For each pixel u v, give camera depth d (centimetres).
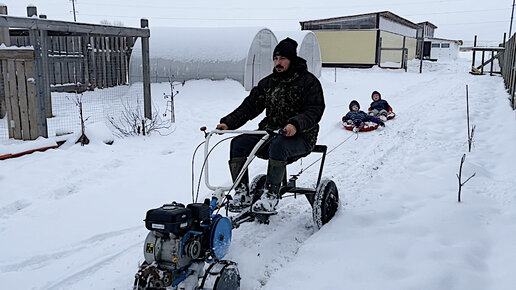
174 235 311
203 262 338
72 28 845
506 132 872
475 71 2703
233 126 475
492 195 570
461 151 789
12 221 512
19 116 822
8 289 375
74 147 800
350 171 711
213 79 1591
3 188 601
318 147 496
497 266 396
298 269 396
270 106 483
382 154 804
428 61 4431
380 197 575
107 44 1562
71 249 448
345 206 543
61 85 1448
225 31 1692
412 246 431
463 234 459
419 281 369
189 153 824
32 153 751
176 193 613
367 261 404
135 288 301
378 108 1156
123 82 1650
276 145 436
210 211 353
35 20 775
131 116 1049
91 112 1139
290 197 604
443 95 1543
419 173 682
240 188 452
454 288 362
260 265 412
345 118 1069
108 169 710
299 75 473
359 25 3356
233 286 339
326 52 3469
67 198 585
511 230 460
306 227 502
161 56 1625
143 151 830
